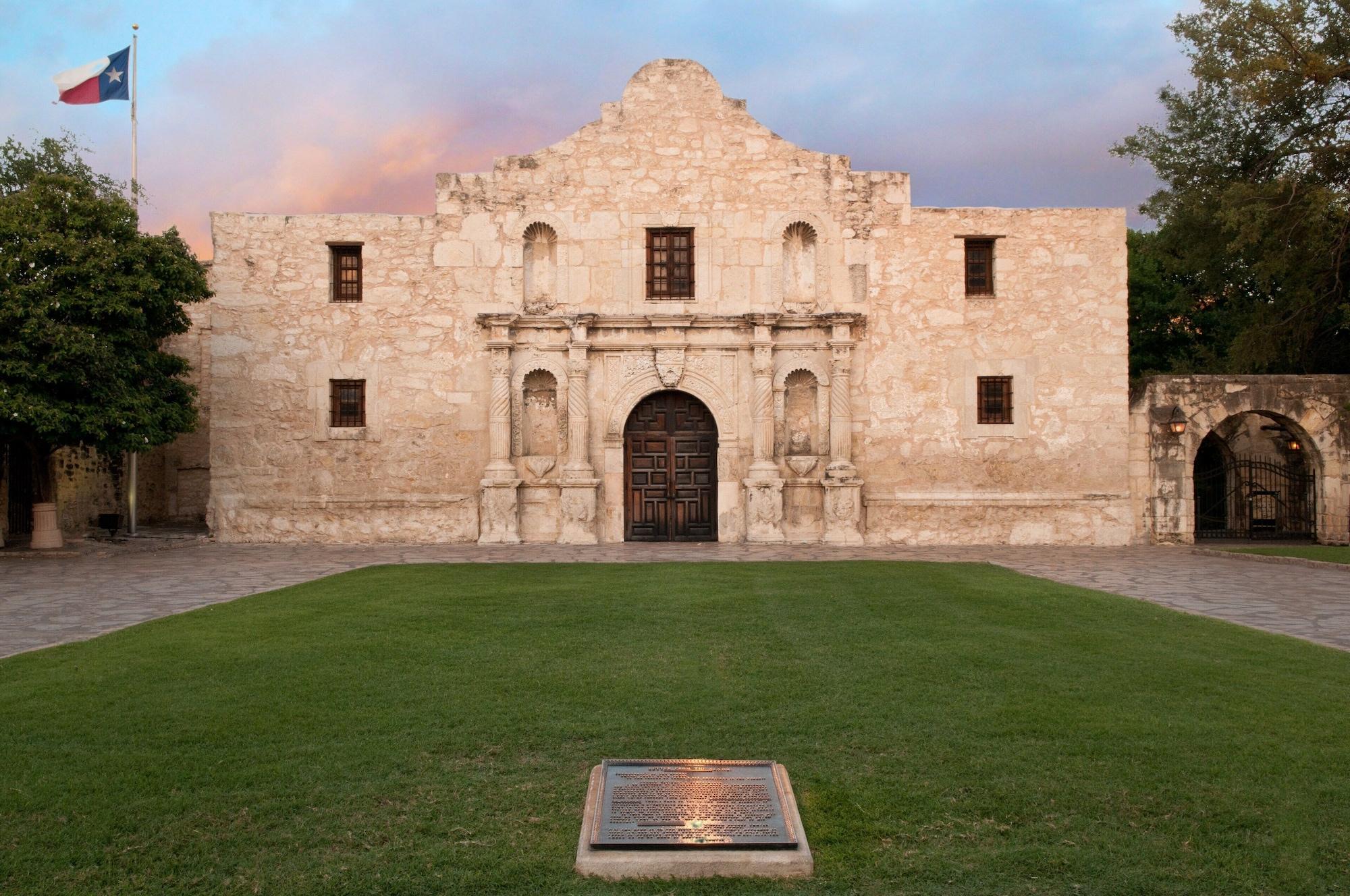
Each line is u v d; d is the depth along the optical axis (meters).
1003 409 24.88
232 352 24.73
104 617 12.41
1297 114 27.08
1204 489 29.45
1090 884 4.80
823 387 24.53
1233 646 9.97
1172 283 39.84
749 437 24.55
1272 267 25.80
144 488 31.33
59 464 26.61
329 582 15.17
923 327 24.73
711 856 4.93
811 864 4.92
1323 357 29.92
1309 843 5.23
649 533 24.92
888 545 24.19
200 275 22.56
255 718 7.25
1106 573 17.45
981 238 25.02
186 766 6.26
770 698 7.84
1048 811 5.61
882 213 24.86
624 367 24.70
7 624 11.86
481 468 24.62
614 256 24.75
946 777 6.10
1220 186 28.14
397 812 5.58
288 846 5.16
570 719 7.26
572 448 24.30
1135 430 24.92
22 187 26.17
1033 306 24.83
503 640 10.16
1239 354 28.72
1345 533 24.58
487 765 6.31
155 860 5.01
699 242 24.75
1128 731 6.99
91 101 26.61
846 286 24.77
